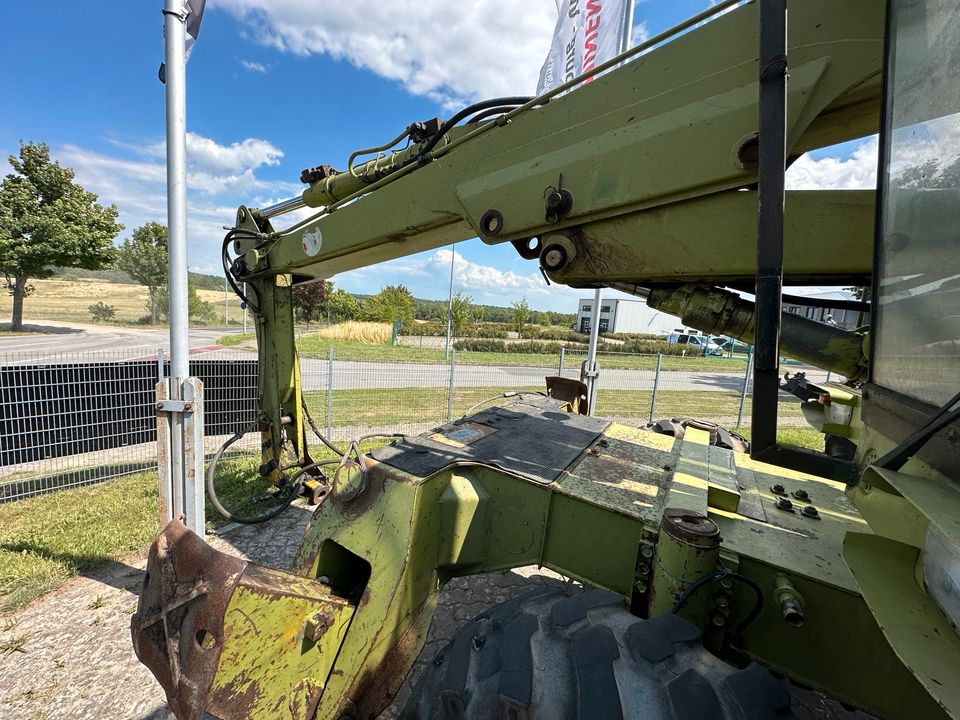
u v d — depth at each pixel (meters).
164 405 2.74
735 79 1.42
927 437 0.86
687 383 16.36
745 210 1.46
